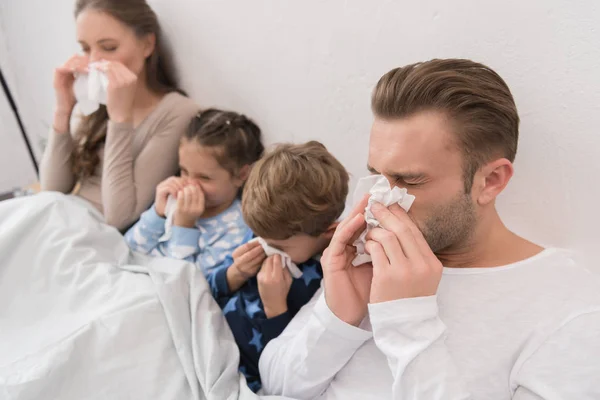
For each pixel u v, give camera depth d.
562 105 0.67
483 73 0.58
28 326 0.86
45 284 0.90
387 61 0.85
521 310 0.59
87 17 1.13
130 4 1.16
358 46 0.88
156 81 1.29
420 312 0.55
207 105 1.27
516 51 0.69
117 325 0.77
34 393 0.68
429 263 0.56
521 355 0.58
